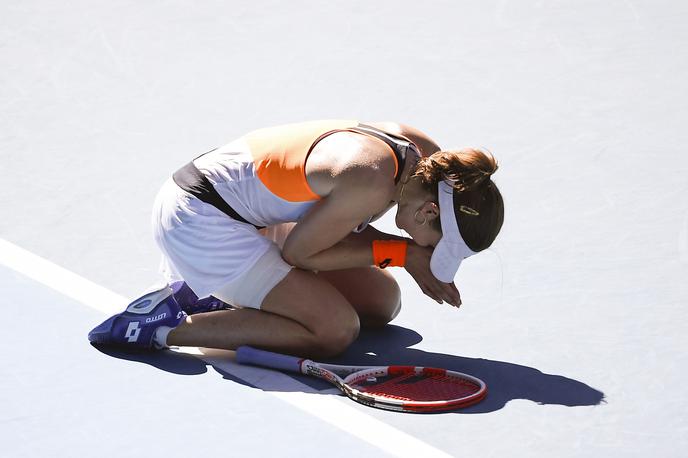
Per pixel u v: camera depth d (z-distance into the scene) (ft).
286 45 121.70
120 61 116.26
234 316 62.49
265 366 61.36
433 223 58.80
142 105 104.99
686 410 56.65
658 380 59.88
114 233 79.00
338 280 66.08
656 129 99.40
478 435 54.08
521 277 73.20
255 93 108.47
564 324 66.85
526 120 101.86
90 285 71.05
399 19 130.31
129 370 60.59
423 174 58.13
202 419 55.47
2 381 58.90
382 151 58.59
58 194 85.35
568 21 128.98
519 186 87.97
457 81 111.75
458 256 58.49
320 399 57.62
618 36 124.26
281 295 61.67
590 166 91.61
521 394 58.39
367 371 59.62
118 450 52.60
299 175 59.67
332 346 61.93
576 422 55.47
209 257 61.87
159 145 95.76
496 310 68.95
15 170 89.76
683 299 69.56
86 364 61.00
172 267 65.21
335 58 118.11
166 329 62.69
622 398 57.98
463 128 100.17
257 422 55.16
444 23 128.88
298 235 59.82
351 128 60.49
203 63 116.16
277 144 61.05
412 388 58.70
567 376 60.54
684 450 53.01
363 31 126.31
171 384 59.06
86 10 132.05
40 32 124.47
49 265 73.67
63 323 65.77
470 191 57.41
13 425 54.70
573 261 75.31
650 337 64.80
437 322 67.87
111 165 91.25
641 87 109.60
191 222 61.87
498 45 121.90
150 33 124.67
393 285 66.69
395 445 53.06
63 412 55.93
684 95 107.55
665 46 120.98
